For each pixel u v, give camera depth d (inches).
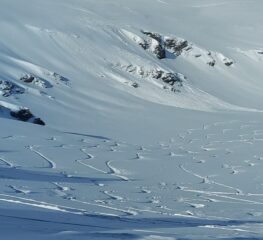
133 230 379.2
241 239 372.5
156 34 3371.1
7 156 952.9
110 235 331.6
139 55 3026.6
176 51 3329.2
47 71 2458.2
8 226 336.2
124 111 2161.7
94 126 1808.6
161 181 882.1
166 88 2706.7
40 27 2987.2
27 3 3378.4
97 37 3068.4
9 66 2378.2
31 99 2069.4
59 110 2009.1
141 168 1008.9
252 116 2272.4
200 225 459.5
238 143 1552.7
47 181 729.6
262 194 781.9
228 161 1190.3
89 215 452.4
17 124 1290.6
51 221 386.9
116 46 3029.0
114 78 2677.2
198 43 3467.0
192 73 3132.4
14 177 727.1
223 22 4013.3
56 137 1256.8
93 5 3725.4
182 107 2522.1
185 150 1368.1
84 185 733.9
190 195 737.0
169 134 1736.0
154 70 2802.7
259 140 1626.5
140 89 2632.9
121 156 1138.7
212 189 817.5
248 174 1009.5
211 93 2866.6
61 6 3503.9
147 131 1780.3
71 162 983.6
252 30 3929.6
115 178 869.2
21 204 471.2
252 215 570.9
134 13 3754.9
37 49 2753.4
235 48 3548.2
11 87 2100.1
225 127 1934.1
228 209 616.7
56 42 2881.4
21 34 2847.0
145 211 540.4
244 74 3265.3
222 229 433.4
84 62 2773.1
